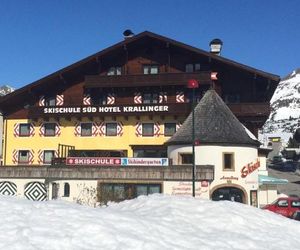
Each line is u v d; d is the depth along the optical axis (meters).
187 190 34.34
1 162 50.16
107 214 9.82
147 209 11.57
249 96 45.81
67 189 36.00
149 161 35.78
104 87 47.16
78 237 8.45
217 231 10.20
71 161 36.75
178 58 47.47
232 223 10.80
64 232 8.58
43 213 9.59
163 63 47.62
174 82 45.72
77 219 9.24
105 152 46.62
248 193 36.41
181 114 45.47
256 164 37.44
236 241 9.58
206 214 11.16
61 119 48.34
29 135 48.88
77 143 47.78
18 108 49.34
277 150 109.75
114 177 35.12
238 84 46.09
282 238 10.36
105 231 8.77
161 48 47.78
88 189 35.38
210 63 46.62
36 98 49.06
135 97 47.41
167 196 12.67
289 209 29.73
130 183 34.97
